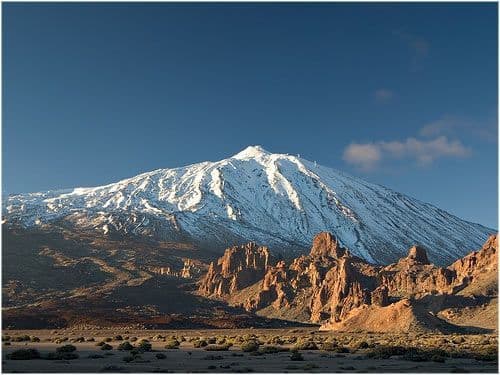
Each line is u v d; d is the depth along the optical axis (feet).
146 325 570.87
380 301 581.94
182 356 189.78
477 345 239.91
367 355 185.88
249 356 190.19
